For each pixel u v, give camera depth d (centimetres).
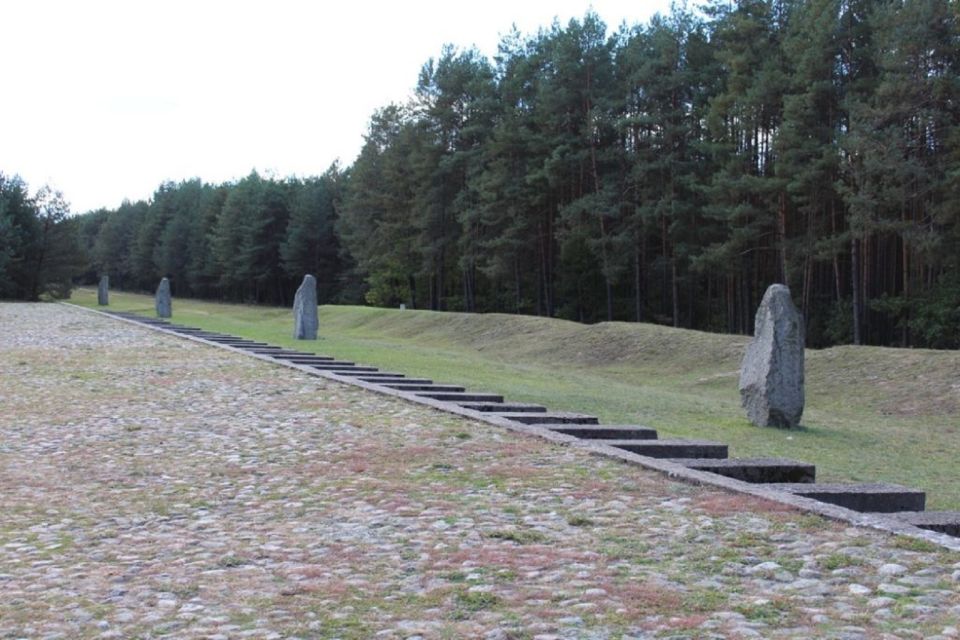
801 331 1385
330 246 7619
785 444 1216
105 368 1598
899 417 1641
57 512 606
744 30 3678
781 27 3716
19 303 4878
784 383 1366
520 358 2803
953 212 2909
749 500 592
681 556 473
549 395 1599
